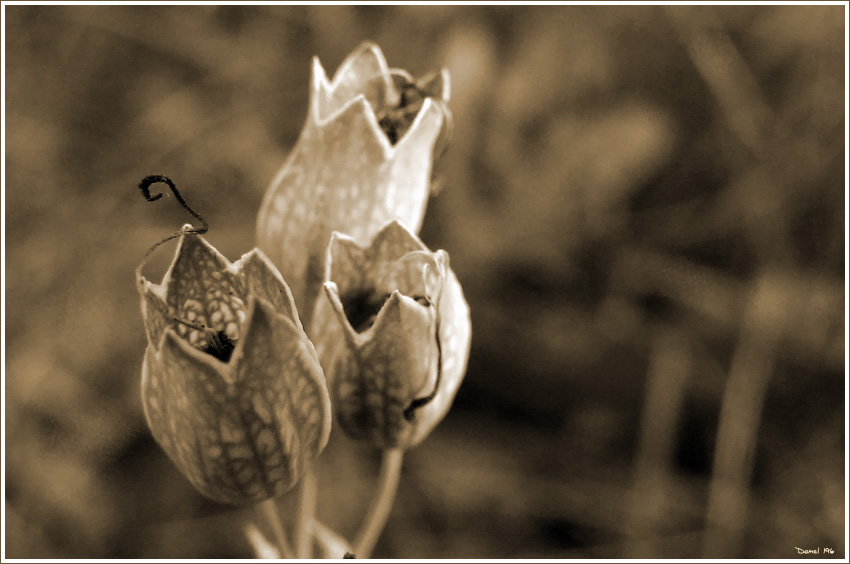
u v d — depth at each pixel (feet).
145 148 0.98
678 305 0.90
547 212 0.94
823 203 0.87
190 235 0.51
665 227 0.93
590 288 0.93
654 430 0.83
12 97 0.98
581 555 0.80
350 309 0.53
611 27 0.98
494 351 0.90
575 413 0.88
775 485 0.81
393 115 0.56
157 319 0.51
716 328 0.88
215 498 0.52
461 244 0.93
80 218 0.94
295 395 0.51
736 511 0.77
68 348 0.87
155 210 0.95
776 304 0.83
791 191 0.89
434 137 0.55
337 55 1.02
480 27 0.98
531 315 0.91
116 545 0.80
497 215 0.94
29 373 0.85
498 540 0.81
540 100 0.97
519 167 0.95
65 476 0.82
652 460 0.82
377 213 0.55
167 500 0.83
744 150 0.91
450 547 0.80
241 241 0.93
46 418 0.84
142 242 0.92
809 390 0.84
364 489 0.82
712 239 0.92
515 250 0.93
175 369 0.50
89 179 0.97
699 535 0.79
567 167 0.95
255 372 0.50
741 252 0.91
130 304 0.90
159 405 0.51
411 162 0.55
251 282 0.51
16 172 0.94
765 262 0.89
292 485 0.52
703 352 0.88
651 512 0.80
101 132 1.00
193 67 1.03
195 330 0.51
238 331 0.51
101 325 0.88
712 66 0.90
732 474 0.78
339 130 0.55
